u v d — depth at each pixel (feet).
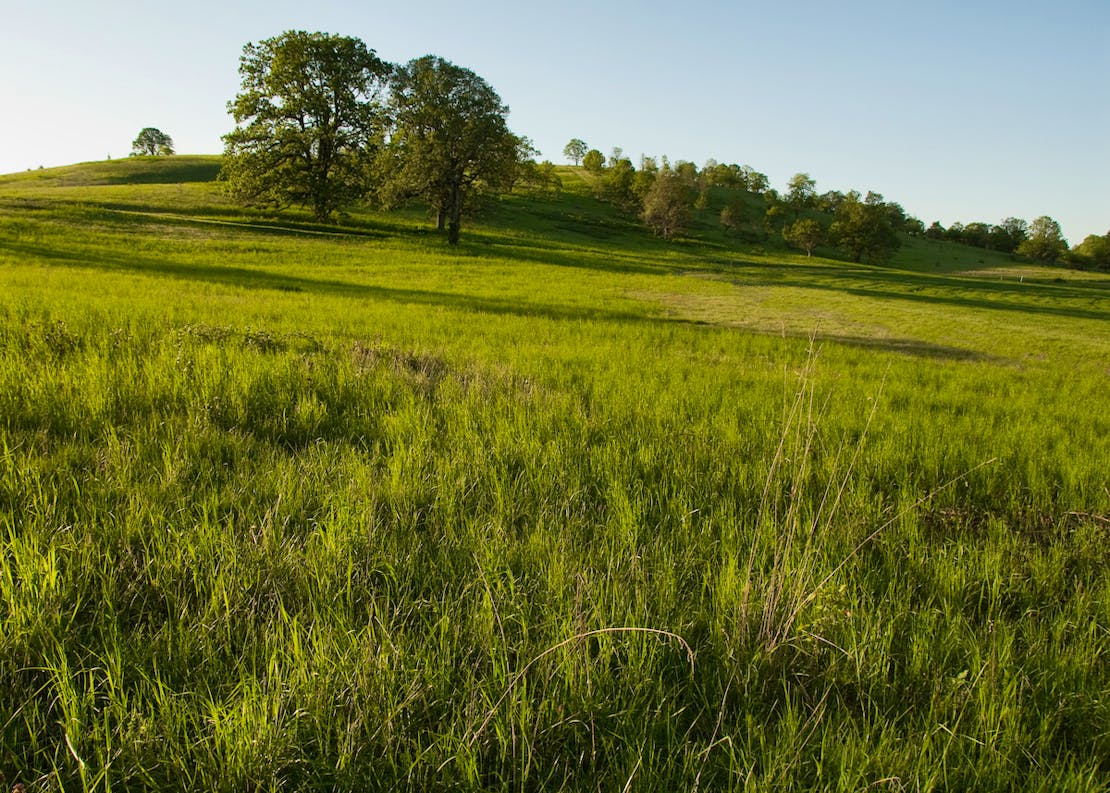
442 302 66.74
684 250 277.64
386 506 12.48
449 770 6.66
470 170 175.11
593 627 8.67
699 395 25.09
